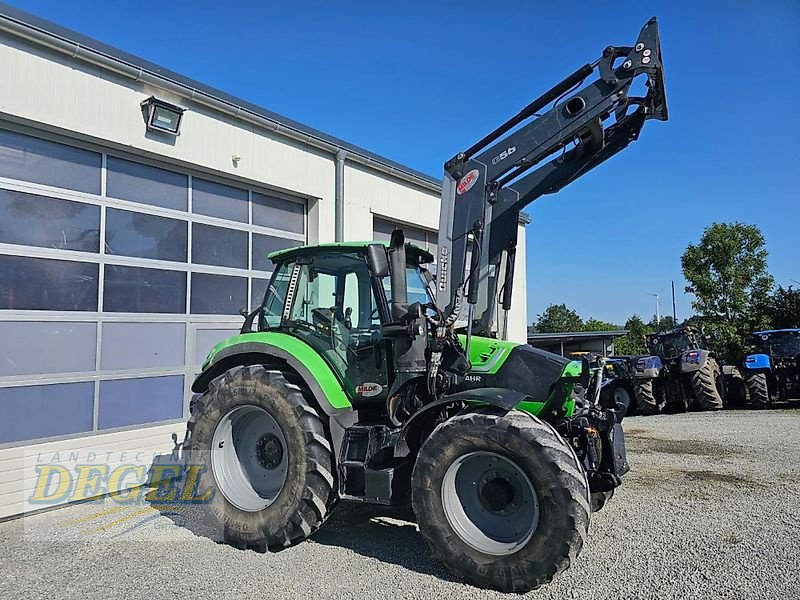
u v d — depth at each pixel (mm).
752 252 25312
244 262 7656
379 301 4473
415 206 10312
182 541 4531
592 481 4375
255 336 4918
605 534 4461
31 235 5609
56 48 5578
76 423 5887
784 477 6219
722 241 25234
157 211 6688
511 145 4590
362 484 4246
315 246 4805
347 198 8914
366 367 4496
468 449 3689
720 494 5570
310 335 4766
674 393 12273
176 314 6832
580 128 4434
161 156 6555
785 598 3357
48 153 5766
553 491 3414
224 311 7371
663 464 6922
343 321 4688
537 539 3428
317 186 8430
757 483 5980
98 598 3510
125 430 6250
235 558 4148
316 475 4219
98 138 5973
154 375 6586
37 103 5496
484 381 4367
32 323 5586
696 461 7078
